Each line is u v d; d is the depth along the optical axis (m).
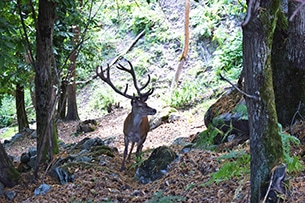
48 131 6.62
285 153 4.38
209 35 21.06
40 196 5.71
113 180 5.92
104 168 6.31
